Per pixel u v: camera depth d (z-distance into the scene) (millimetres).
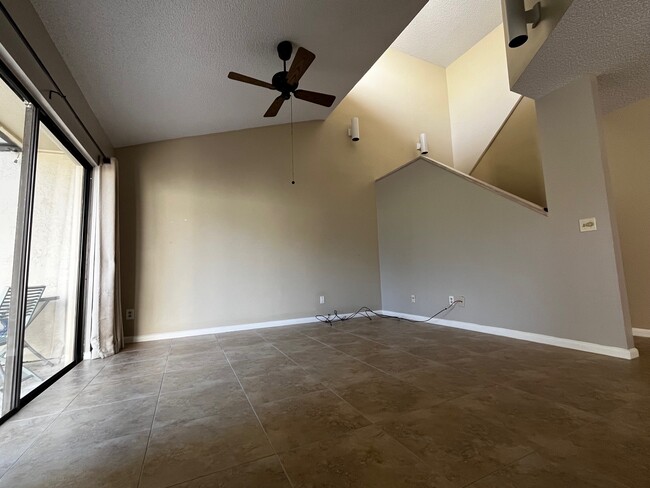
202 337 3959
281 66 3109
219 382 2297
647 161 3150
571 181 2799
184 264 4156
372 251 5332
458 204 3953
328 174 5152
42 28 2072
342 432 1516
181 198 4234
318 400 1904
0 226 2045
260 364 2713
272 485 1153
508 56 2941
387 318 4840
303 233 4863
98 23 2182
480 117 6059
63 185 2973
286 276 4691
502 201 3424
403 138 5996
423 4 2580
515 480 1130
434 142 6340
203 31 2480
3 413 1841
